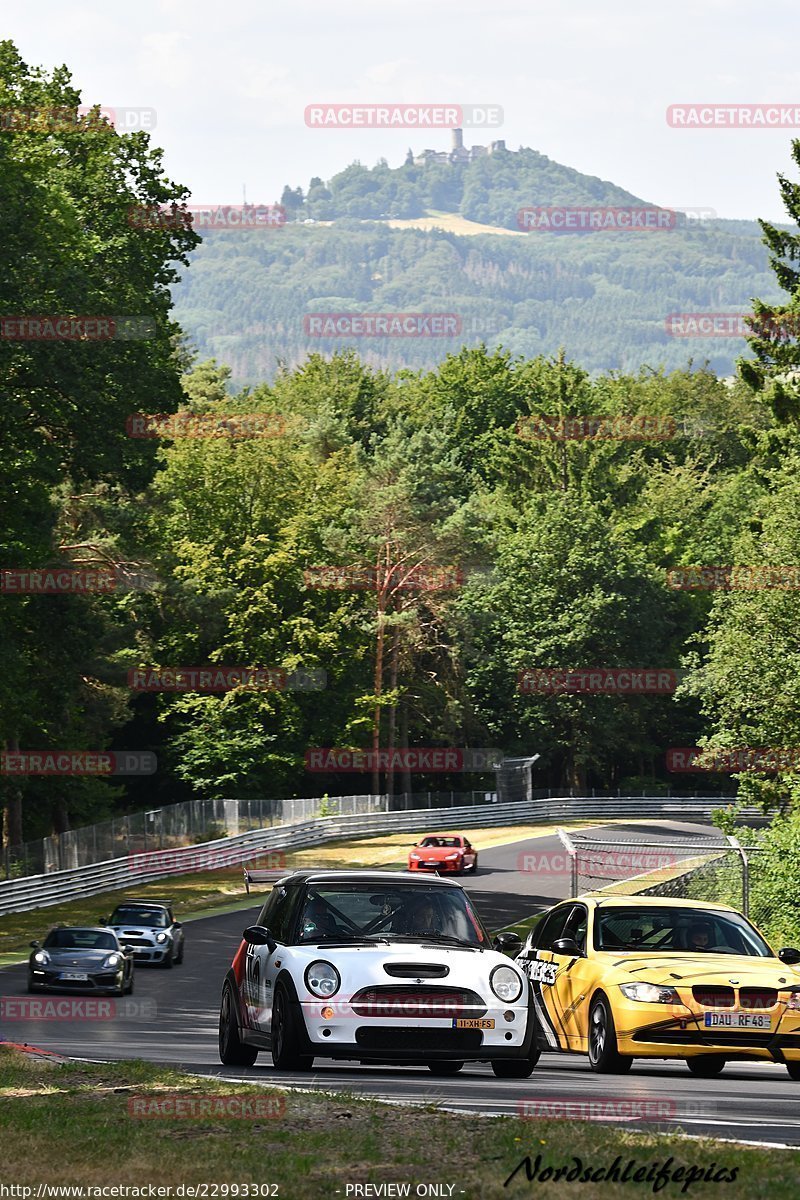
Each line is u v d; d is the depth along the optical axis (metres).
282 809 152.50
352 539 186.00
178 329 104.50
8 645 101.00
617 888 88.56
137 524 132.50
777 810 95.19
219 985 70.44
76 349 85.50
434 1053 27.73
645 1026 30.50
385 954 28.28
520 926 97.44
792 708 91.25
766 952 33.69
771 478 97.94
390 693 188.12
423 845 131.38
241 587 178.38
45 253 86.25
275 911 30.80
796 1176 17.70
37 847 106.94
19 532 97.06
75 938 65.38
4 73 101.25
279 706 176.62
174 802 180.12
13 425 89.69
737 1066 36.03
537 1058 28.78
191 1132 20.86
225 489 180.25
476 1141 19.77
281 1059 27.91
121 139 101.88
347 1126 21.09
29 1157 19.23
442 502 196.88
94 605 130.62
